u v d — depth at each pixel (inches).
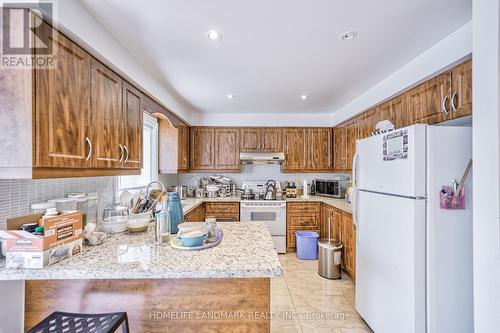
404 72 84.4
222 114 157.8
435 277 56.9
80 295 48.8
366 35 65.4
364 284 78.0
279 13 56.3
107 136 63.3
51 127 44.6
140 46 70.7
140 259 46.2
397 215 62.5
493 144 44.8
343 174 161.3
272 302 92.0
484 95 46.5
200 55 76.8
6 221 43.9
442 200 57.1
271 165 167.8
